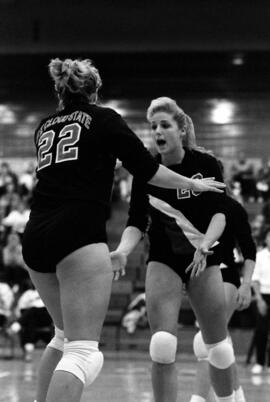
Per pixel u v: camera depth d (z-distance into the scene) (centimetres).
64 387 623
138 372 2095
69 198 655
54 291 692
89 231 649
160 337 825
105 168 673
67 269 646
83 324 640
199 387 939
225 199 880
